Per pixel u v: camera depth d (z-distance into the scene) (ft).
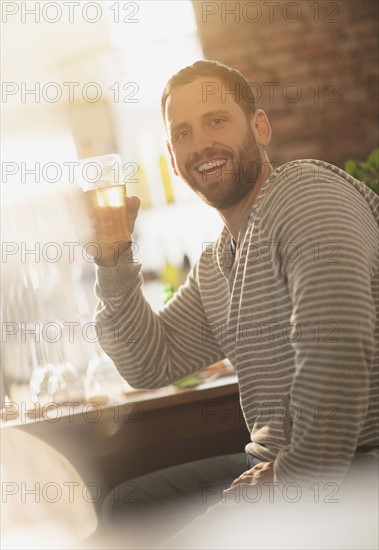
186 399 6.17
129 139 10.16
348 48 10.31
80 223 5.87
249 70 10.18
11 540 5.79
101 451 6.06
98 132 10.02
